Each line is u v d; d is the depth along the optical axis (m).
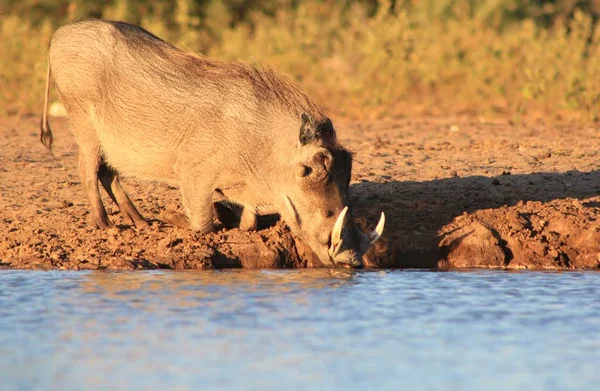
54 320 27.84
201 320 27.83
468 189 42.91
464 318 28.55
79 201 42.88
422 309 29.55
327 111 72.44
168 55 37.34
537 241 38.00
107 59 37.47
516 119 64.50
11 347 25.39
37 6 89.44
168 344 25.61
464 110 71.94
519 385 22.73
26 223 39.72
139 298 30.30
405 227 38.69
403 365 24.08
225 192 37.19
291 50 78.50
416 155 50.69
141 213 40.94
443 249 37.97
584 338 26.56
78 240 37.69
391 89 74.69
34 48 74.94
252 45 79.56
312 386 22.52
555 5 94.06
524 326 27.75
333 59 82.38
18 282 32.75
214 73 36.78
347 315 28.62
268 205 36.72
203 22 88.12
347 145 54.50
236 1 90.44
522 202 40.66
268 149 35.81
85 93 38.09
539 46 72.50
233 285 32.34
